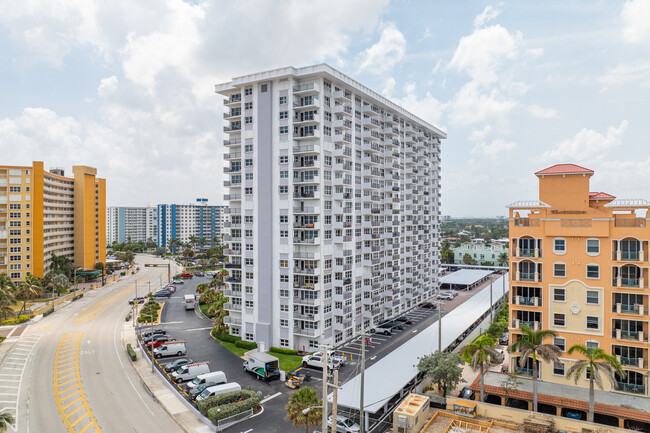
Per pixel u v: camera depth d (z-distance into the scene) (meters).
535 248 51.88
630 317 47.00
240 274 77.25
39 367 61.66
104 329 84.88
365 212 83.19
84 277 147.38
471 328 81.62
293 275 70.06
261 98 72.31
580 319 49.47
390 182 95.31
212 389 49.06
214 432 42.28
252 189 73.38
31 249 121.00
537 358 51.28
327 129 72.69
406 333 81.62
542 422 40.94
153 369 59.94
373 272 86.75
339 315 73.81
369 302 83.12
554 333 43.44
